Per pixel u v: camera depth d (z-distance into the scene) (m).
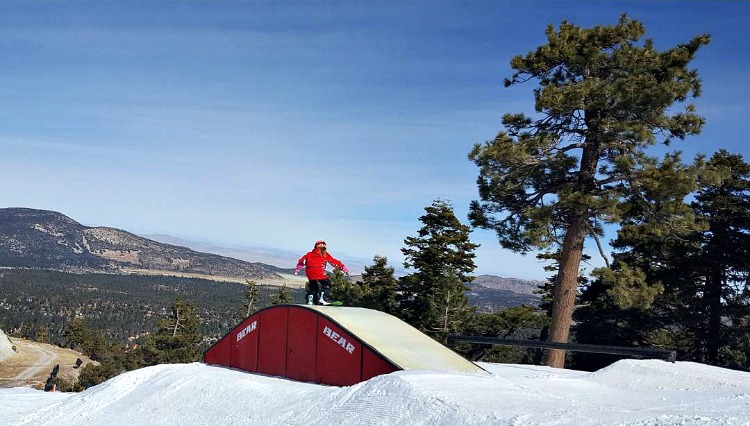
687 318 32.72
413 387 7.83
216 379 11.85
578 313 35.75
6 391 18.20
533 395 7.74
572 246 23.03
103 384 14.44
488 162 22.91
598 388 10.07
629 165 21.00
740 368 21.39
